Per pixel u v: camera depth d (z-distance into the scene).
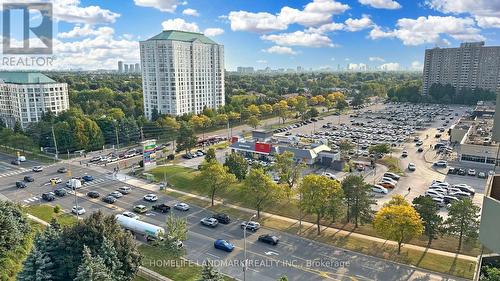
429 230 51.75
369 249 52.75
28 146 118.69
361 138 137.25
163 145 130.75
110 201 74.25
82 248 42.19
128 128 134.00
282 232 59.41
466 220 49.81
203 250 53.66
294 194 66.38
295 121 183.38
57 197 78.38
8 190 82.69
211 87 193.75
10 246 50.06
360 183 59.09
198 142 128.00
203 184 74.81
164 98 172.62
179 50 170.38
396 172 94.31
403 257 50.03
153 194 78.19
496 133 23.48
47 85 154.50
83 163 106.81
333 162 98.56
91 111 169.75
